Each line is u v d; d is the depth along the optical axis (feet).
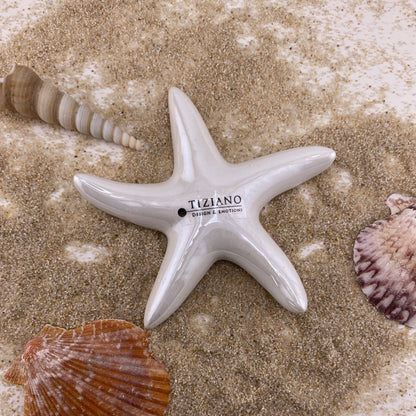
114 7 1.11
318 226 1.10
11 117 1.10
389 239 1.10
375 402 1.09
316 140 1.11
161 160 1.10
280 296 1.02
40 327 1.08
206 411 1.06
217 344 1.07
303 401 1.07
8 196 1.09
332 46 1.13
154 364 1.06
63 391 1.04
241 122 1.11
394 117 1.12
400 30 1.13
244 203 1.02
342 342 1.08
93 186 1.01
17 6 1.11
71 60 1.11
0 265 1.08
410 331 1.10
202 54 1.11
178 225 1.02
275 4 1.12
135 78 1.11
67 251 1.09
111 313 1.08
